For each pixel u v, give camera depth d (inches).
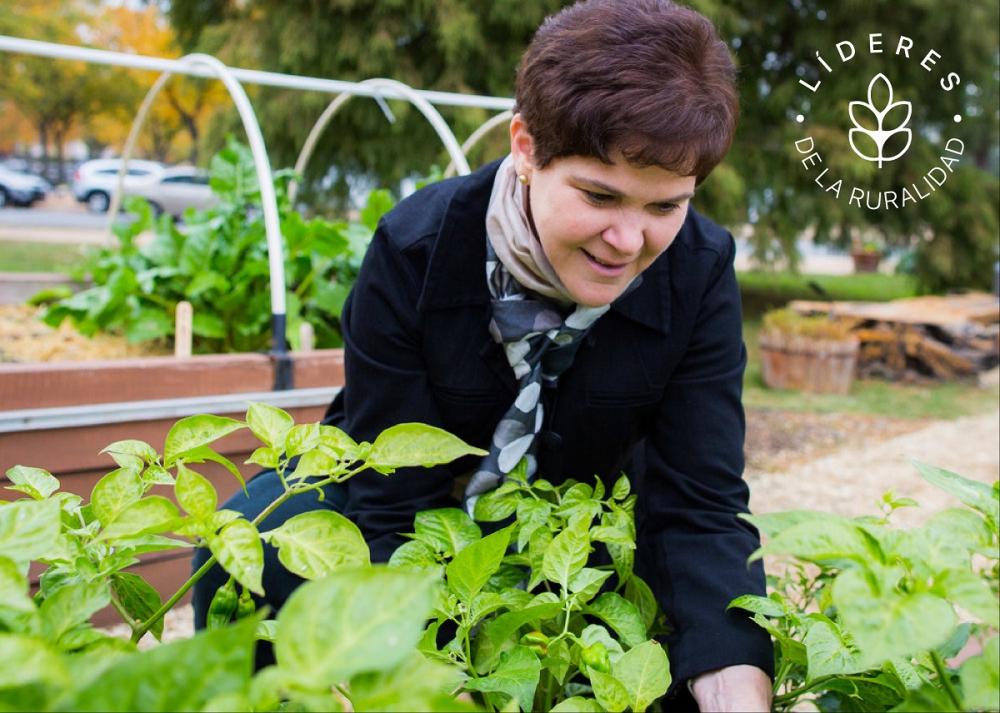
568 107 39.3
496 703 35.4
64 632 26.5
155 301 124.6
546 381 52.6
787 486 158.1
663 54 39.0
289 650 21.0
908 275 443.8
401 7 353.7
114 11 824.9
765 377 247.9
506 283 51.3
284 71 368.2
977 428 203.9
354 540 29.7
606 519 46.4
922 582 24.7
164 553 92.8
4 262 396.5
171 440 33.6
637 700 31.4
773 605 38.8
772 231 383.9
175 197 592.1
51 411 81.5
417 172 375.2
